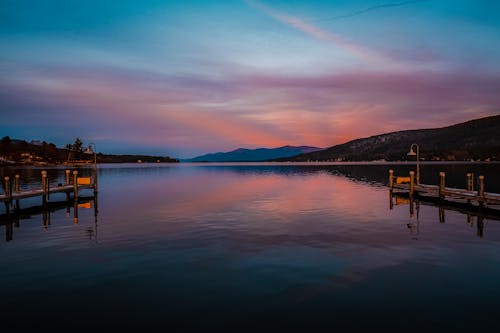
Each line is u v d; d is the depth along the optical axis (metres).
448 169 99.12
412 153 31.44
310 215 20.20
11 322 7.18
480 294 8.36
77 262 11.15
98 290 8.83
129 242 13.77
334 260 11.15
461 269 10.16
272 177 64.75
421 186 29.30
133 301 8.16
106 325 7.04
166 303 8.05
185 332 6.75
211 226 16.98
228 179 58.91
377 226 16.77
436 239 13.93
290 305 7.88
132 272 10.16
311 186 42.16
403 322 7.04
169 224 17.59
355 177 62.84
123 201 27.88
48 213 22.27
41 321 7.21
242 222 18.05
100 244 13.48
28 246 13.25
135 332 6.76
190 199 28.84
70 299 8.30
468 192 24.17
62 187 28.77
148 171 105.38
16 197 23.02
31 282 9.38
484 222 17.78
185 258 11.52
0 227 17.42
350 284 9.07
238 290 8.76
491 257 11.34
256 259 11.35
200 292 8.66
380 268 10.30
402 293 8.46
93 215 20.84
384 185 43.34
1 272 10.19
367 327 6.86
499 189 37.84
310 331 6.73
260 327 6.91
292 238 14.28
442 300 8.05
